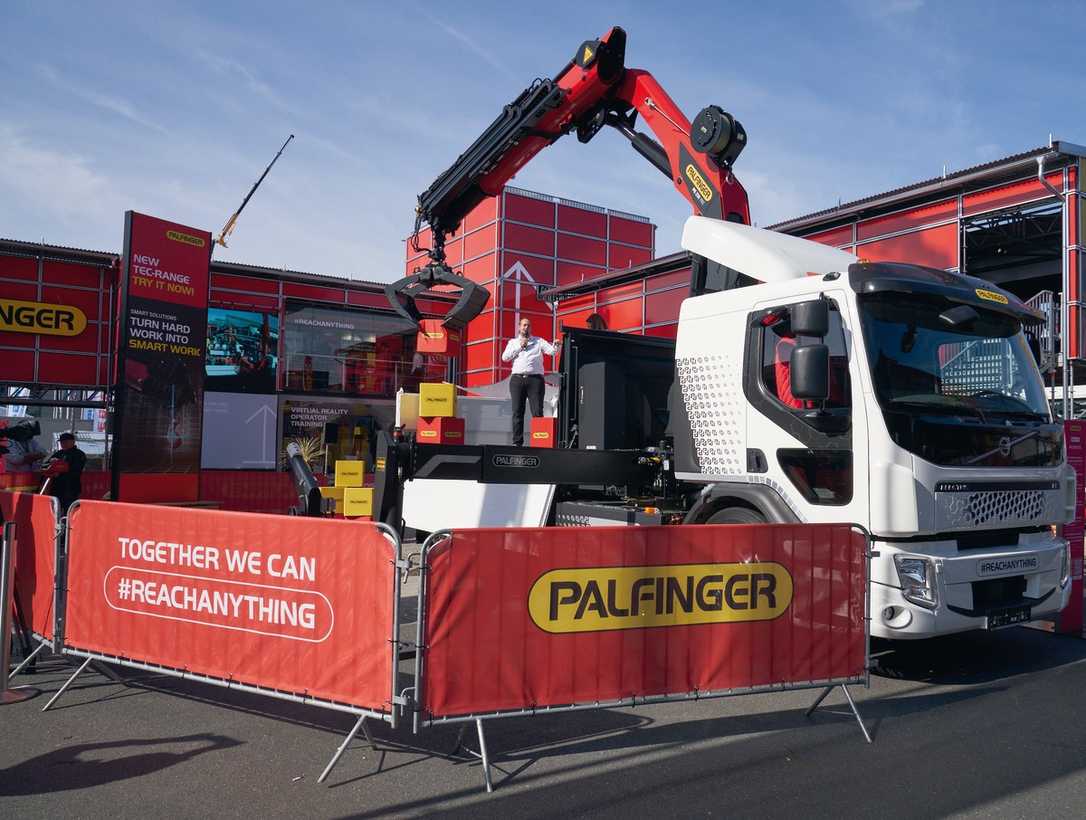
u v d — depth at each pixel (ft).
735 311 21.15
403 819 11.27
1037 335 21.76
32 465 33.73
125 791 12.08
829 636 15.61
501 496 24.35
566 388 26.94
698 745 14.44
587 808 11.71
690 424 22.25
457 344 29.96
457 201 31.50
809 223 56.75
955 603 17.48
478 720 12.96
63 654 18.37
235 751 13.80
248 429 71.31
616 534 13.97
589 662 13.78
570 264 95.66
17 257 62.49
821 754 14.05
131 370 39.65
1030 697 17.62
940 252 49.98
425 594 12.65
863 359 17.72
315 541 13.70
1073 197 44.91
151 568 15.66
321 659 13.58
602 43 27.53
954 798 12.22
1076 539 24.04
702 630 14.61
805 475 18.95
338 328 76.59
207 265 43.01
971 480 17.98
